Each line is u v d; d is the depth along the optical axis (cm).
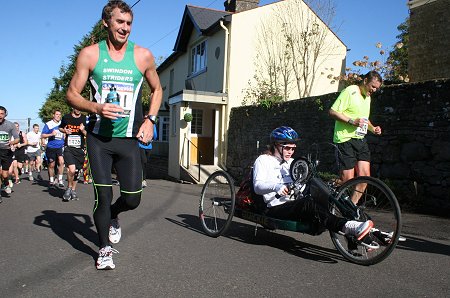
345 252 438
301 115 1187
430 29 1266
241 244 504
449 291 346
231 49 1647
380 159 912
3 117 873
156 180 1627
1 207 757
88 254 446
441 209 788
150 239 521
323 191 431
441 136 799
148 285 355
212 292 341
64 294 334
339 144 553
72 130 841
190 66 2070
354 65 1382
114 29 373
